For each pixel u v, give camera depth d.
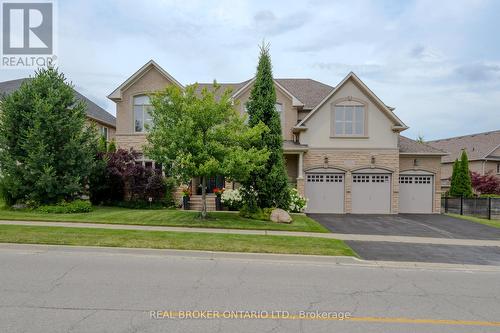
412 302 5.75
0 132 16.22
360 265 8.34
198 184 21.50
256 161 13.59
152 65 21.50
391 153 21.39
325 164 21.39
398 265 8.46
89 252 8.79
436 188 22.11
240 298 5.67
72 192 16.44
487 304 5.73
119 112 21.59
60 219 13.34
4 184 15.80
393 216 19.95
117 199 19.94
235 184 20.56
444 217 19.72
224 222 13.66
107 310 4.98
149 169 19.72
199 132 12.98
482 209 21.06
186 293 5.82
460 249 10.42
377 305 5.55
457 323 4.90
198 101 13.41
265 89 16.02
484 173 33.78
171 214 15.21
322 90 25.73
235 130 14.13
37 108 15.66
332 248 9.48
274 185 15.80
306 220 15.58
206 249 9.03
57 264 7.52
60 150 16.39
